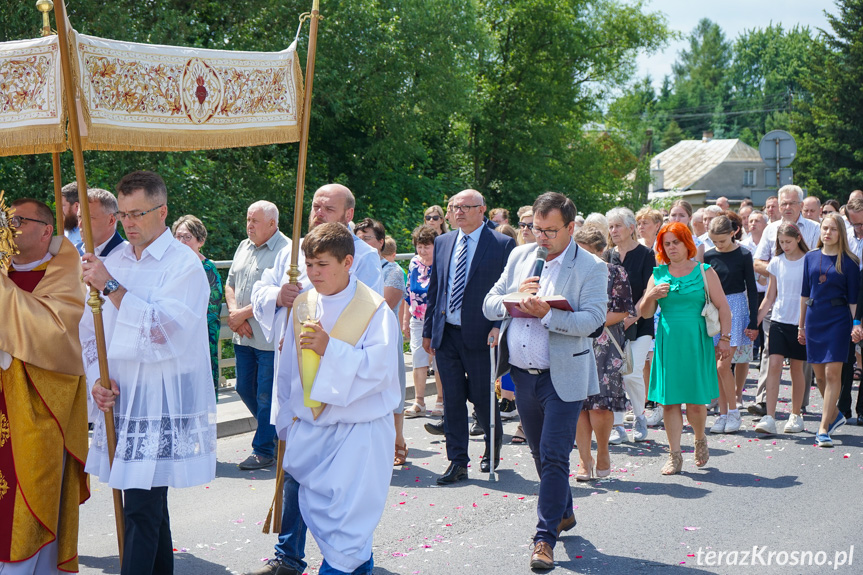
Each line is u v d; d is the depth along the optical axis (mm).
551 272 4902
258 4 18891
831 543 4961
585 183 30125
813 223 10320
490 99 27922
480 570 4578
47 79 3670
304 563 4328
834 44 47781
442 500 5879
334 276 3811
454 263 6418
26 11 14031
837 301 7500
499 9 28062
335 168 22578
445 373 6379
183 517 5480
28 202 3951
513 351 4832
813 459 6977
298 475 3844
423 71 21438
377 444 3793
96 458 3936
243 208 17812
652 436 7977
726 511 5586
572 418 4664
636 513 5566
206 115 4066
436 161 26531
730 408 8086
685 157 62531
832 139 45469
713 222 8570
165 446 3805
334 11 20016
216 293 6684
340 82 20156
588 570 4578
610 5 29641
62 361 3893
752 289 8328
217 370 6742
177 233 6645
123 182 3895
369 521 3723
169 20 15945
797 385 7988
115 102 3760
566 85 29250
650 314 6766
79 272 4043
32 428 3832
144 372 3787
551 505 4625
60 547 4027
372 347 3730
